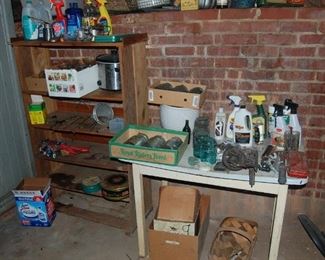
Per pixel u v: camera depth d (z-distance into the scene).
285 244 2.18
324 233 2.07
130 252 2.17
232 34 2.10
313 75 2.05
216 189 2.49
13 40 2.21
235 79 2.20
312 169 2.27
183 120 2.05
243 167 1.69
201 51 2.20
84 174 2.63
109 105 2.39
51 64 2.57
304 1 1.98
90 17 2.08
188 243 1.90
